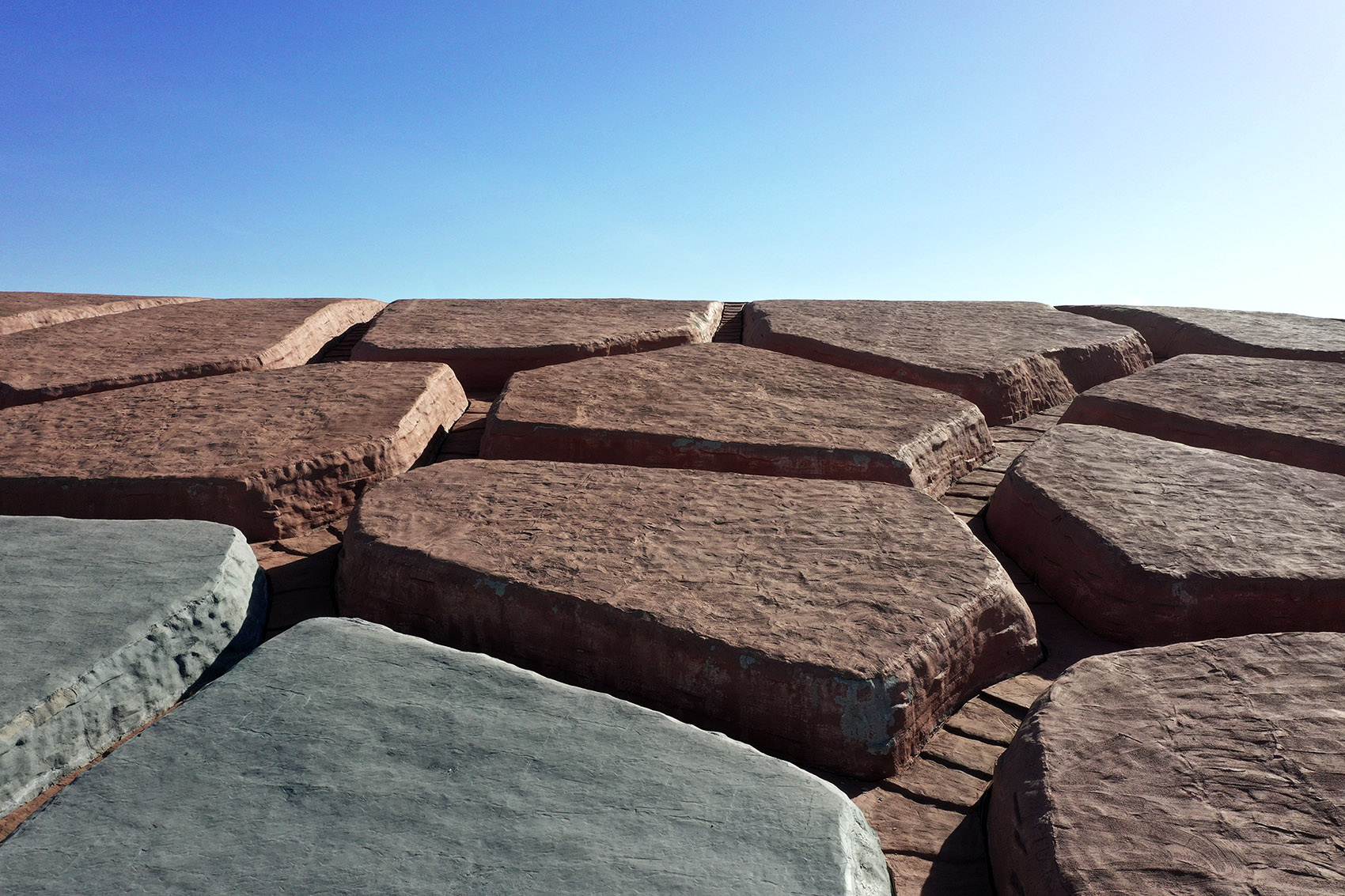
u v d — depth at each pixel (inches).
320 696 51.9
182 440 104.3
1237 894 38.0
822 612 62.1
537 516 80.3
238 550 75.3
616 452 108.7
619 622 61.3
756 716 57.1
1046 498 86.5
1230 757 46.6
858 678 54.7
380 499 84.8
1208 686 53.1
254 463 95.3
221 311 196.2
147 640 60.7
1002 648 66.7
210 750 47.3
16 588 65.7
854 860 41.2
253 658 56.2
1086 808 43.4
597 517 79.8
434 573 69.1
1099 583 74.9
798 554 71.8
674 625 59.8
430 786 44.2
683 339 175.5
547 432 110.7
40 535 75.8
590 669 62.8
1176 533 78.1
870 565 69.6
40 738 52.6
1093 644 73.0
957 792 54.2
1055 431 108.6
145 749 47.4
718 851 40.1
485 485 89.3
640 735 48.4
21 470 94.6
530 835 40.9
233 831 41.4
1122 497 86.4
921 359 149.9
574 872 38.7
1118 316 205.2
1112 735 48.7
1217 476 93.1
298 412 115.3
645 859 39.5
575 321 183.9
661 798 43.4
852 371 141.1
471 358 156.6
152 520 79.8
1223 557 73.5
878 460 101.3
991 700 63.9
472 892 37.7
